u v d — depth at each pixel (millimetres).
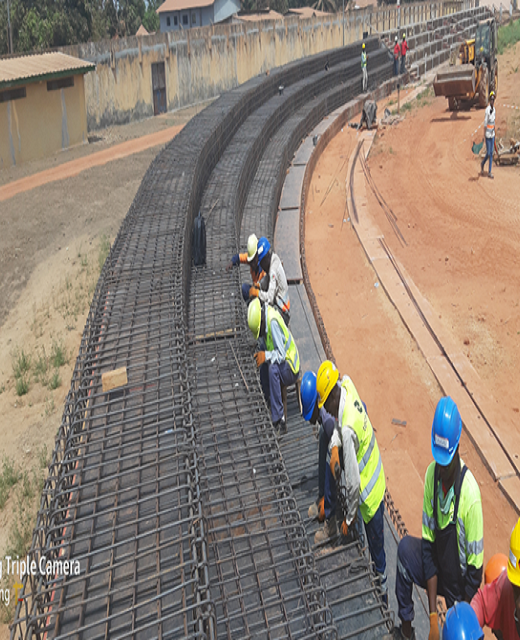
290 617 3580
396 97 31266
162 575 3471
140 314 6246
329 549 4523
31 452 9594
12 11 36562
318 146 21109
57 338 12461
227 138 15164
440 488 3379
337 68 29609
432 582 3557
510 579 2406
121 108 31141
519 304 10992
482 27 23203
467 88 22609
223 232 10164
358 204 16391
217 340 7133
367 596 4145
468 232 14000
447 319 10812
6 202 19422
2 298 14445
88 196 19812
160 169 10844
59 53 27156
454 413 3207
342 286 12539
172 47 34125
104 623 3305
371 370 9859
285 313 7484
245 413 5473
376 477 4258
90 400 5113
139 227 8352
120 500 4086
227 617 3424
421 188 16969
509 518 7113
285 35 43594
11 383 11453
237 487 4488
